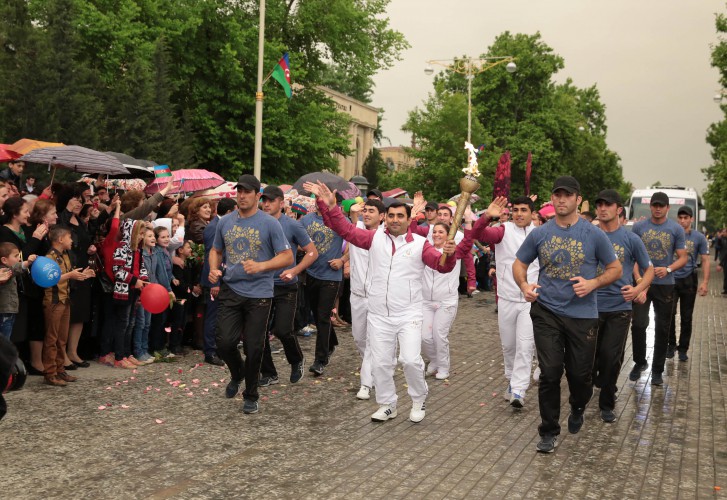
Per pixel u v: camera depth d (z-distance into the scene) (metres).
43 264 6.89
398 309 6.34
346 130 31.89
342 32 30.19
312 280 8.44
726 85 34.66
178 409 6.64
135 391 7.27
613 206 6.96
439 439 5.94
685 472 5.26
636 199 29.05
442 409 6.98
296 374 7.97
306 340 11.04
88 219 8.61
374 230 7.12
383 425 6.32
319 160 29.59
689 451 5.79
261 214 6.65
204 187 13.02
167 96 24.25
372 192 10.06
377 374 6.43
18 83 20.61
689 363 9.98
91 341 8.87
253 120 27.02
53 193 7.90
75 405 6.65
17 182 10.74
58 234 7.43
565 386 8.30
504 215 6.67
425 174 38.50
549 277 5.78
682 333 10.13
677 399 7.69
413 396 6.46
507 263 7.18
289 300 7.75
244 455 5.37
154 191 12.16
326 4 29.59
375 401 7.21
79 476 4.84
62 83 20.95
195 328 9.88
